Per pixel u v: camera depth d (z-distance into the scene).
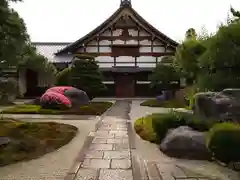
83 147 7.31
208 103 7.54
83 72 19.36
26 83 27.53
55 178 5.03
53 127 9.77
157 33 27.02
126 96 28.12
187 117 7.64
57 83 20.45
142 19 26.70
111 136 8.69
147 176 5.16
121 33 27.58
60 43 33.16
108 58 27.58
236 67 7.51
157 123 7.61
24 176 5.14
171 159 6.27
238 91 7.29
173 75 21.62
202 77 8.39
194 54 9.84
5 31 6.74
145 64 27.52
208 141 6.05
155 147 7.32
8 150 6.66
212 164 5.91
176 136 6.62
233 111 7.09
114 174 5.25
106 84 28.23
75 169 5.53
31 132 8.84
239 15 7.91
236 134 5.76
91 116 13.35
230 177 5.11
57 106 15.25
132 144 7.65
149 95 28.12
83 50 27.66
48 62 25.89
